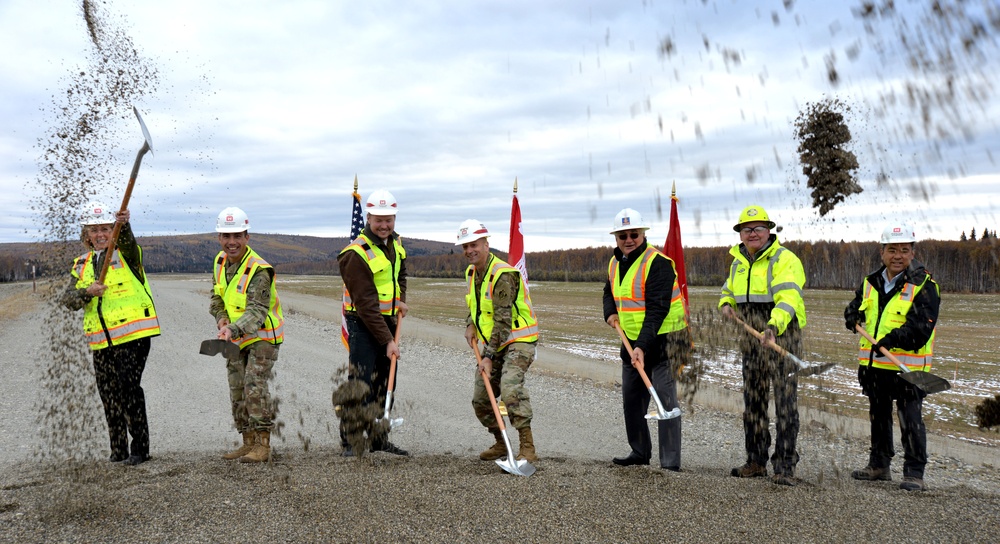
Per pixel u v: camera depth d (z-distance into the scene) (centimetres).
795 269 512
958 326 2162
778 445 497
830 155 377
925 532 360
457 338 1703
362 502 387
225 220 523
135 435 520
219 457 544
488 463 511
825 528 363
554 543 339
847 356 1347
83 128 499
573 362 1335
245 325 496
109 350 514
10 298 2544
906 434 527
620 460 547
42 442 634
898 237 537
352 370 555
